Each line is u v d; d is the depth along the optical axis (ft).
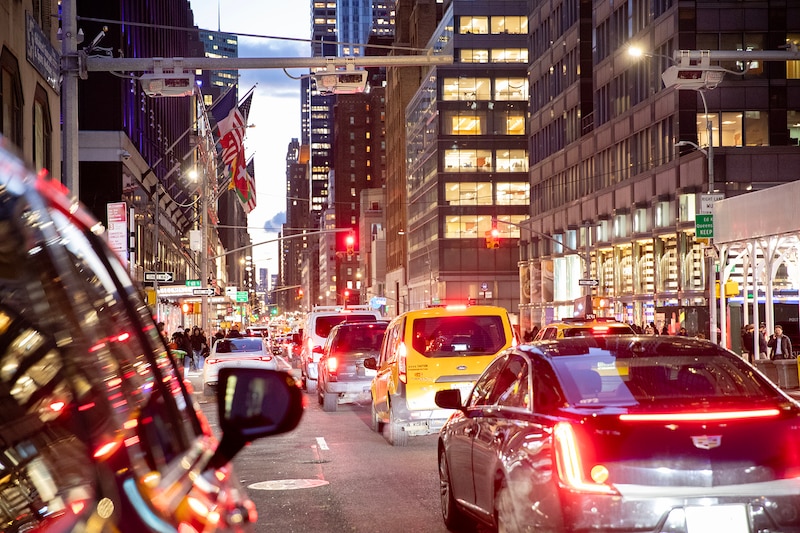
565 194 255.50
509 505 22.11
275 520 32.50
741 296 158.10
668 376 22.76
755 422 19.88
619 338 24.82
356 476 42.29
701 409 21.13
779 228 103.81
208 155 306.96
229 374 9.53
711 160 130.41
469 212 356.59
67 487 6.17
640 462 19.39
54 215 7.48
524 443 21.38
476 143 357.82
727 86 183.21
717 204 118.73
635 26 206.28
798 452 19.79
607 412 20.79
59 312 6.96
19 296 6.40
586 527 19.19
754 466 19.53
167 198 242.37
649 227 198.39
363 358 75.66
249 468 45.39
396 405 51.80
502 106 358.23
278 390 9.59
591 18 242.99
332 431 61.62
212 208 335.47
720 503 19.24
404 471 43.57
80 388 6.88
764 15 183.42
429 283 376.89
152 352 9.51
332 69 69.41
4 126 82.48
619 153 216.13
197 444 10.03
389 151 531.91
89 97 174.29
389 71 532.32
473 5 358.02
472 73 358.02
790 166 178.60
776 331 104.83
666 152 190.80
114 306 8.59
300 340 128.16
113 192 173.37
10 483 5.73
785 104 183.01
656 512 19.15
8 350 6.11
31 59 91.20
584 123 242.58
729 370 23.21
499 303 354.74
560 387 22.16
